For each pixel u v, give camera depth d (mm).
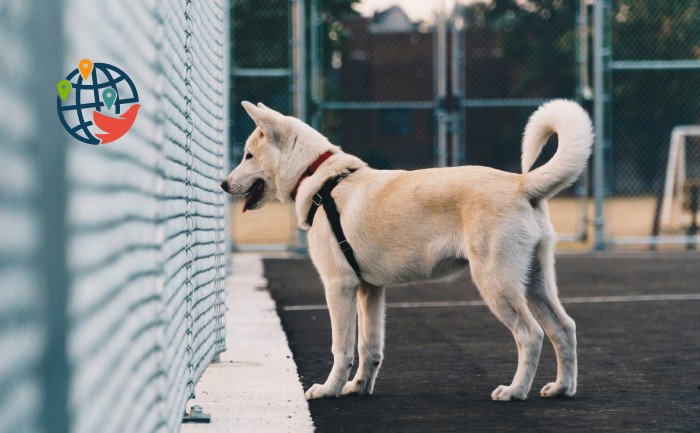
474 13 32719
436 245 4391
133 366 2334
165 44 2969
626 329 6742
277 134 4789
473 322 7164
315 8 12891
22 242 1591
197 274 4164
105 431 2008
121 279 2199
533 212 4316
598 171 13406
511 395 4285
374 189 4551
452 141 13148
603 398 4359
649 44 24219
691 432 3648
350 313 4480
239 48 19844
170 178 3088
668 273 10789
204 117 4590
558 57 31016
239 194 4879
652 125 30719
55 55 1792
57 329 1724
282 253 13625
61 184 1761
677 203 17906
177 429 3254
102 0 2092
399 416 3965
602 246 13602
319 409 4133
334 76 30812
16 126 1587
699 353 5699
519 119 31703
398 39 31234
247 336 6211
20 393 1552
